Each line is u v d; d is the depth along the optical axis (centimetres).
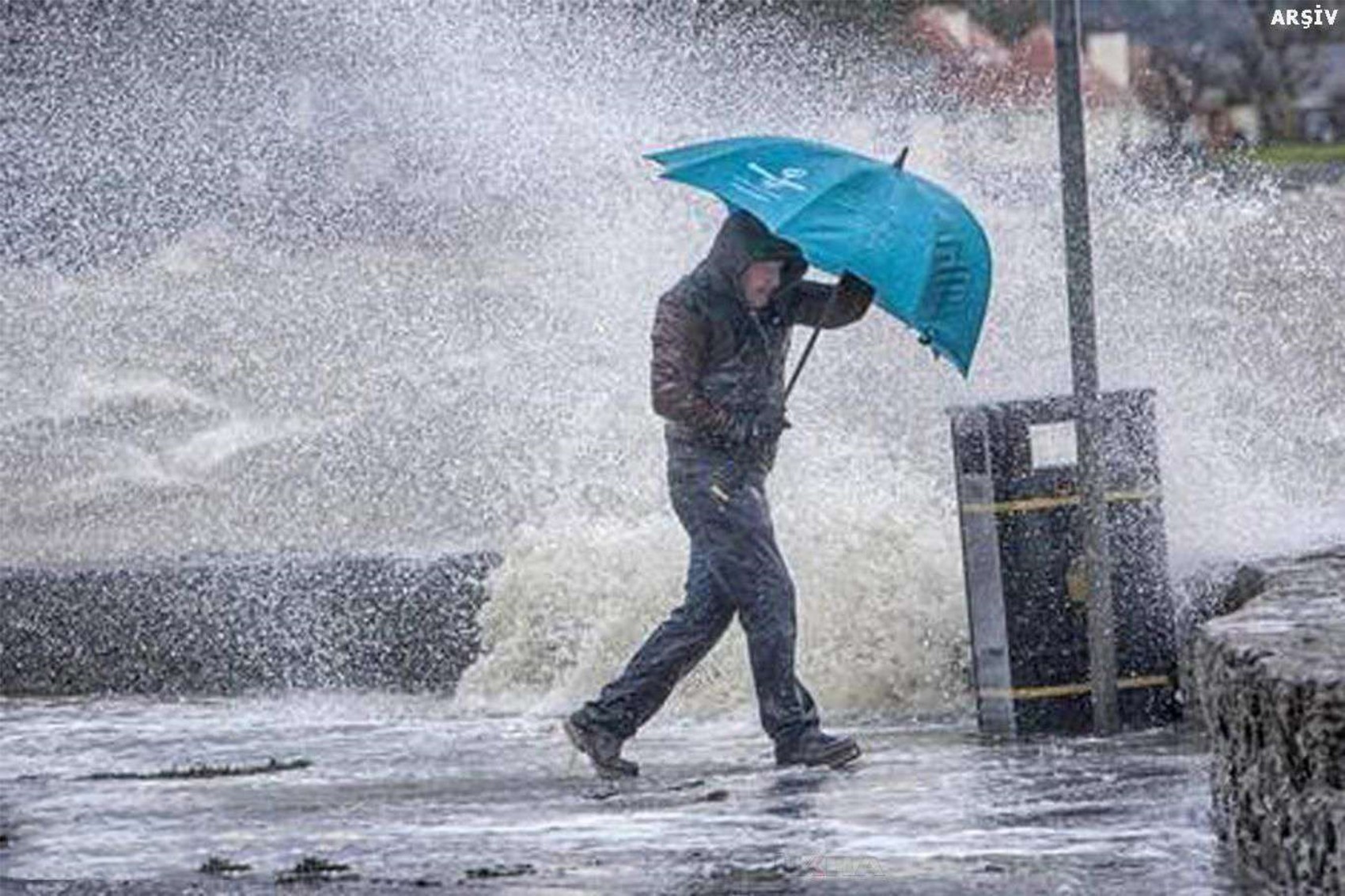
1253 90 9281
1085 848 2405
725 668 3434
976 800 2691
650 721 3391
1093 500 3033
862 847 2466
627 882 2345
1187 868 2288
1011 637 3066
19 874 2481
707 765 3028
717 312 2938
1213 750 2358
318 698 3731
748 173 2917
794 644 2973
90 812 2825
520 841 2569
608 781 2938
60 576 3884
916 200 2886
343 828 2678
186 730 3462
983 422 3066
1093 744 2998
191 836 2664
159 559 4009
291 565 3797
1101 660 3042
